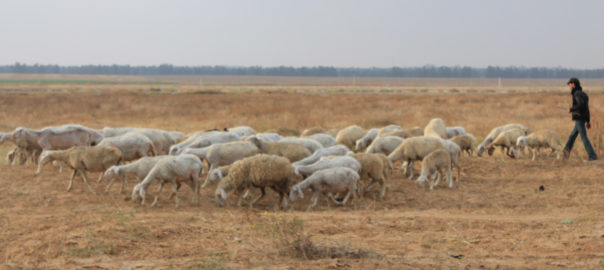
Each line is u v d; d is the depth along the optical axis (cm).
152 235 846
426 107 4316
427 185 1412
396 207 1171
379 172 1262
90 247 762
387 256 740
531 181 1419
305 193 1327
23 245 780
